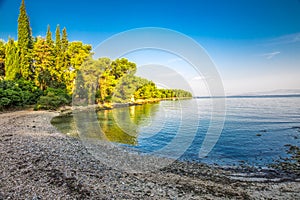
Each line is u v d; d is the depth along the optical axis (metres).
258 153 9.16
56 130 12.15
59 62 32.50
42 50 31.12
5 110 20.06
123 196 4.38
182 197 4.65
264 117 21.02
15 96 20.91
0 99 19.45
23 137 9.39
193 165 7.41
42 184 4.53
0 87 20.86
